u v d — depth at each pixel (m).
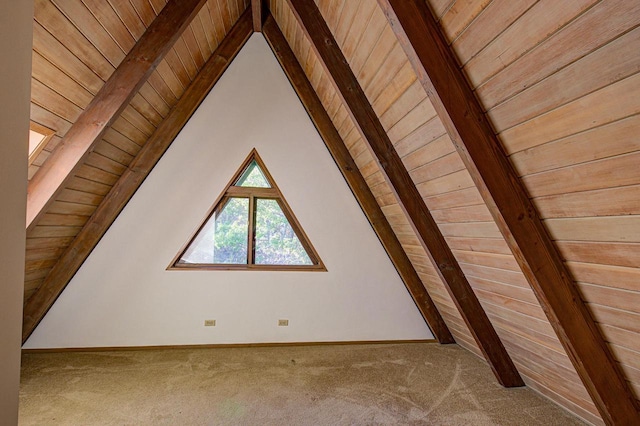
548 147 1.25
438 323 3.68
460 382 2.74
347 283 3.65
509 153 1.41
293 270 3.58
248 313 3.50
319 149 3.55
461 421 2.18
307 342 3.58
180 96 3.09
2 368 0.64
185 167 3.36
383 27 1.73
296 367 3.00
